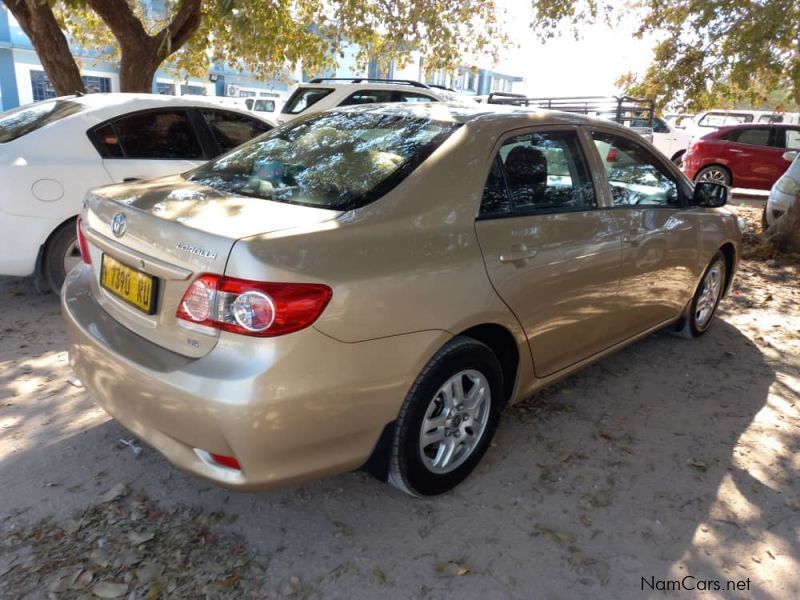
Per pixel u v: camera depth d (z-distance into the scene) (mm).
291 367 2082
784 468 3139
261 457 2109
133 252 2385
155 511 2605
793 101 9430
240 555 2391
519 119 3076
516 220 2855
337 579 2305
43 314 4680
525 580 2348
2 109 18094
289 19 9930
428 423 2611
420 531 2578
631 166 3730
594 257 3236
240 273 2049
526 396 3176
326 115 3363
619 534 2619
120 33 8008
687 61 8453
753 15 7438
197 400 2076
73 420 3264
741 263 7387
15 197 4406
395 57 10641
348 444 2322
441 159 2682
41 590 2172
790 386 4047
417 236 2461
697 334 4773
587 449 3238
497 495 2832
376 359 2287
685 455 3219
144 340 2371
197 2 8211
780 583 2395
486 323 2686
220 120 5547
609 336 3611
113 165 4832
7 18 17594
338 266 2191
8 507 2578
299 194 2600
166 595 2178
